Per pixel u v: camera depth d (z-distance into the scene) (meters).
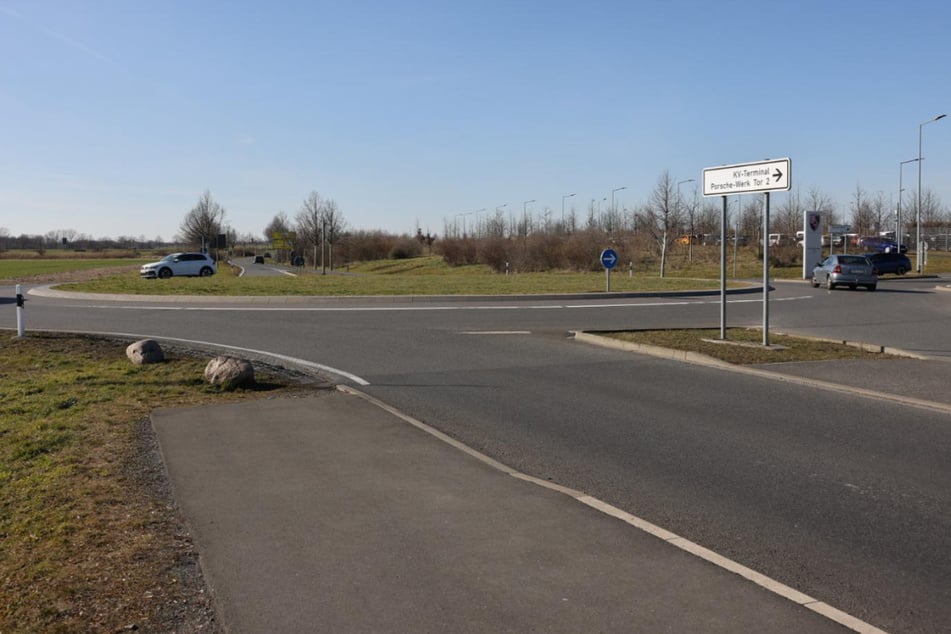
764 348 13.90
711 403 9.88
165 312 20.89
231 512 5.65
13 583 4.52
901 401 9.94
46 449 7.38
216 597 4.30
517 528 5.34
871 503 6.11
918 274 50.50
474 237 76.31
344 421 8.52
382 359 13.28
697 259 61.06
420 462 6.97
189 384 10.60
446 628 3.96
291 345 14.83
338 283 31.94
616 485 6.57
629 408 9.59
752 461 7.27
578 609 4.15
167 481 6.43
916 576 4.75
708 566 4.72
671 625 3.98
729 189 14.44
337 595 4.32
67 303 24.17
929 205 82.69
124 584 4.50
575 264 55.09
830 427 8.60
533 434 8.31
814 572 4.80
